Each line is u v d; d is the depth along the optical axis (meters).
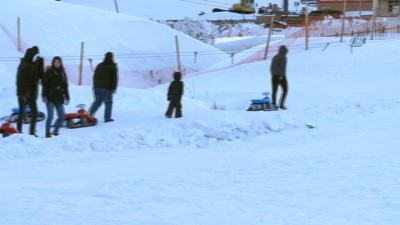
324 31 106.75
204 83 68.12
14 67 70.75
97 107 36.94
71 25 91.94
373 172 19.42
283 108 43.91
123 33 98.19
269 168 21.12
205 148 29.47
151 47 97.38
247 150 27.97
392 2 160.62
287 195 16.75
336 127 34.38
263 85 62.47
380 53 73.62
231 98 52.22
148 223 14.03
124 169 22.78
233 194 17.08
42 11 93.06
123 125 35.41
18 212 15.11
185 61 97.44
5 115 40.62
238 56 90.88
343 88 55.66
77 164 24.61
